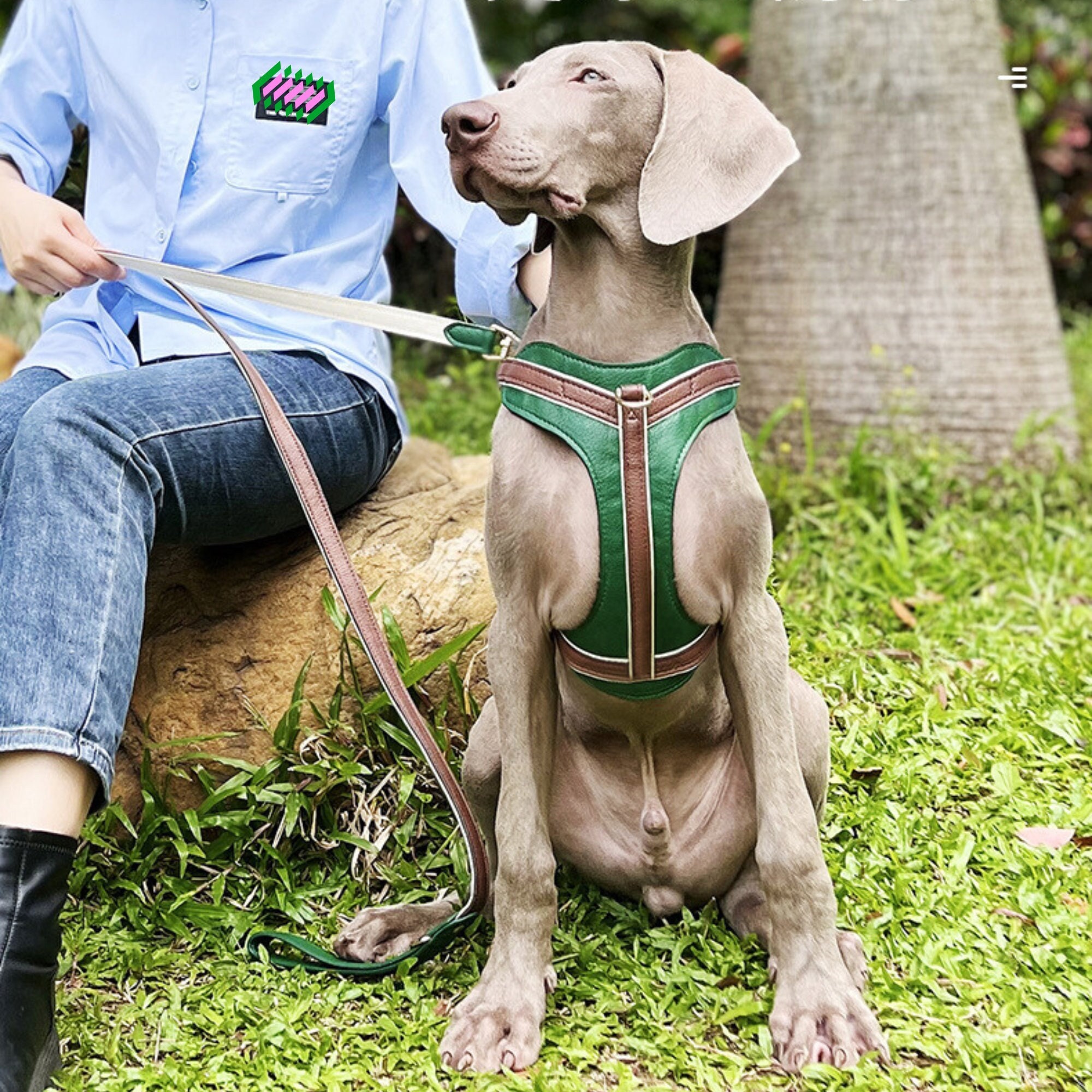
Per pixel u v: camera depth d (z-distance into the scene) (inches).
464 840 101.9
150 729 107.6
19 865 78.6
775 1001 83.8
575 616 87.0
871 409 199.6
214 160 105.4
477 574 113.3
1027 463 199.5
